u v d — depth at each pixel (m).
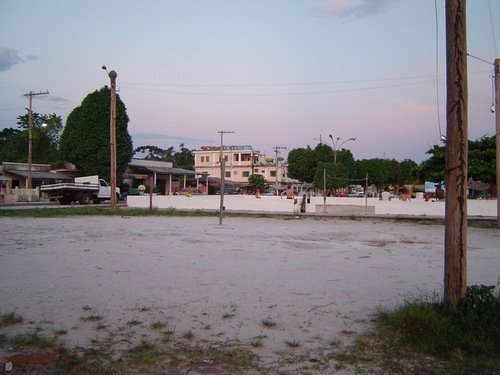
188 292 7.69
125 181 64.56
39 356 4.89
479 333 5.32
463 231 5.86
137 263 10.27
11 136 93.44
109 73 30.86
